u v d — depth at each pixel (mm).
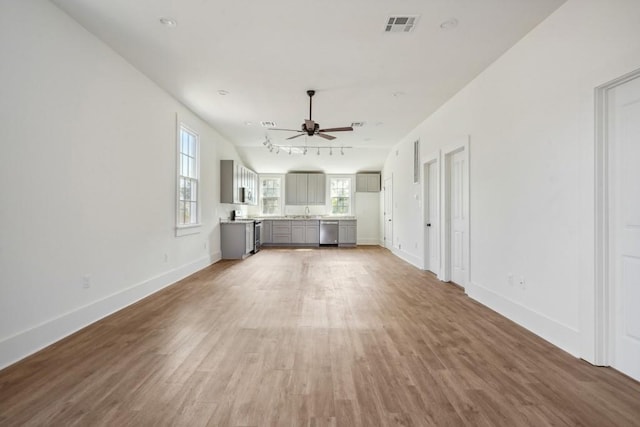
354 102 5188
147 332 3006
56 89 2777
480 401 1937
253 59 3746
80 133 3064
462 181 4809
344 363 2420
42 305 2652
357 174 10852
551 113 2850
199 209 6109
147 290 4277
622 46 2178
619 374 2273
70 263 2953
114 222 3592
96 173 3289
